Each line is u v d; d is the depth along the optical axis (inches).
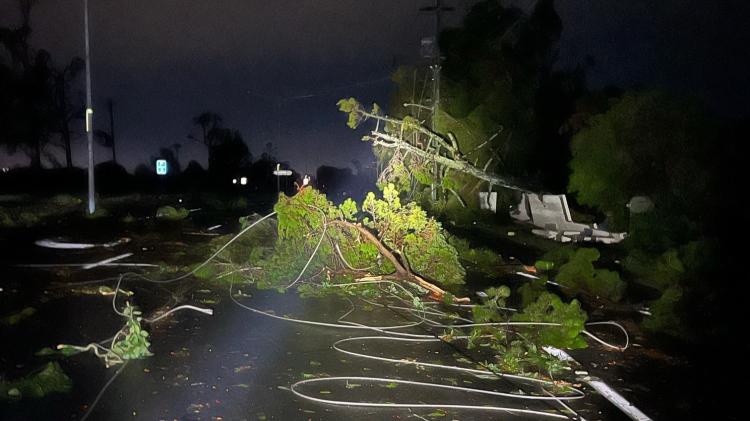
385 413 261.4
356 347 356.8
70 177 2322.8
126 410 250.1
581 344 374.0
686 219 684.1
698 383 331.3
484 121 1264.8
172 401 262.1
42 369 277.6
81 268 571.5
